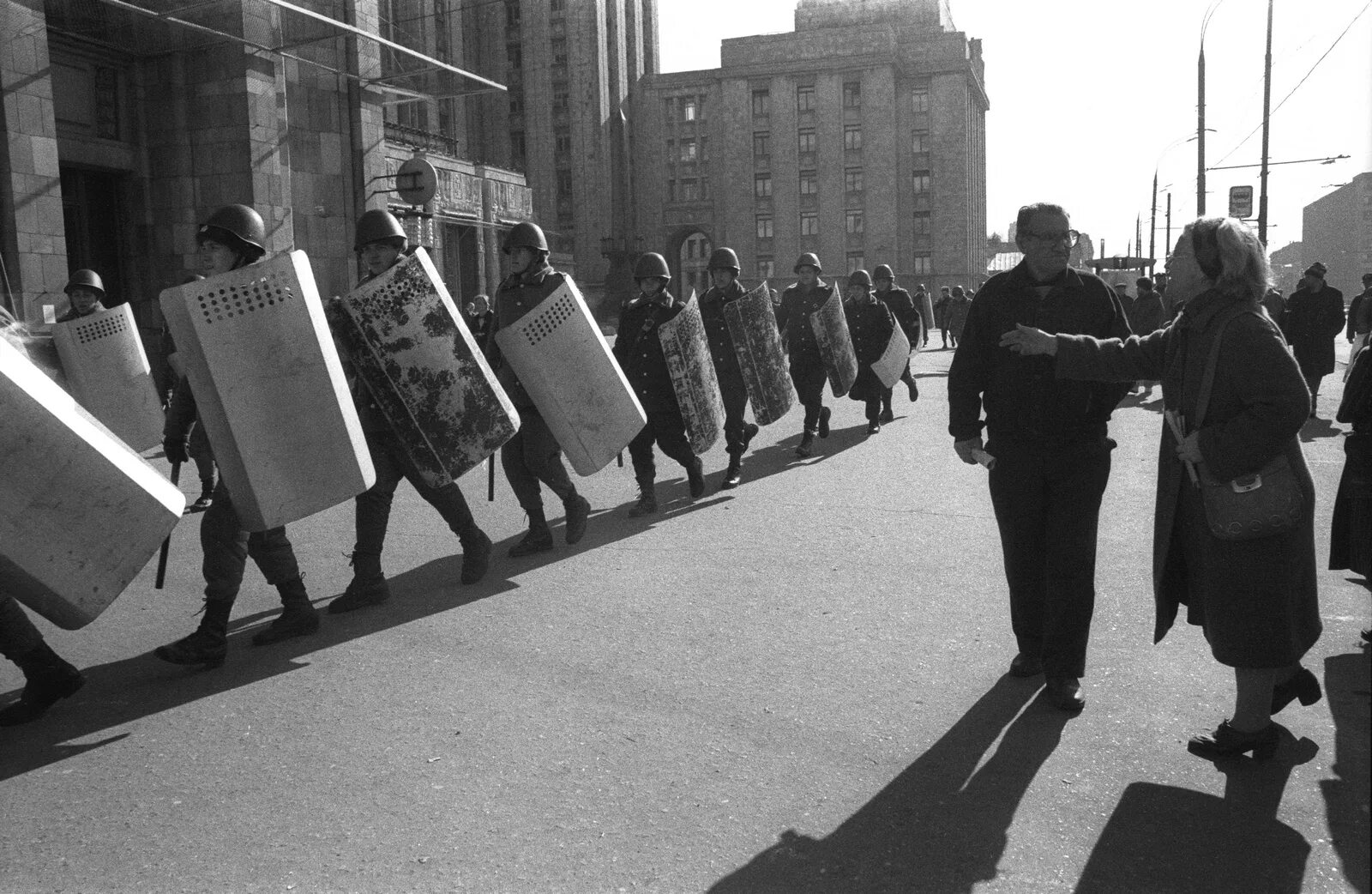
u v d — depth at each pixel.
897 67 72.62
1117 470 9.38
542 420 6.55
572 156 69.00
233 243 4.56
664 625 5.00
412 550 6.79
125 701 4.21
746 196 75.00
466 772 3.43
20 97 12.59
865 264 73.38
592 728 3.78
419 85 19.34
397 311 5.46
